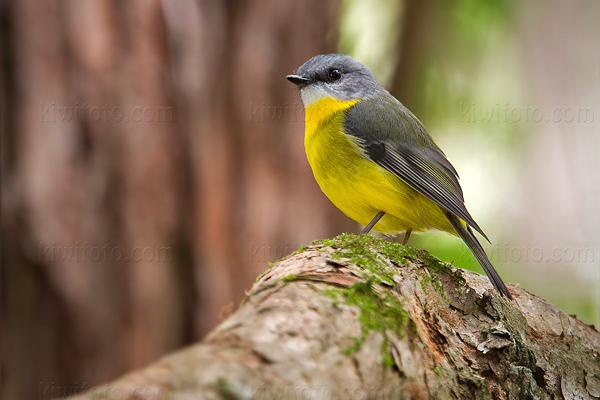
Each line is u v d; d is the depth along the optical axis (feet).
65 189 33.42
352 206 28.63
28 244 33.27
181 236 35.65
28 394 33.91
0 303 33.53
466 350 16.62
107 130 33.81
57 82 33.32
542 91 48.21
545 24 47.88
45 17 33.12
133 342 34.45
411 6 45.34
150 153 34.55
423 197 28.19
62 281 33.53
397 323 14.33
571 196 46.73
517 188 46.42
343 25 44.34
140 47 34.30
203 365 10.41
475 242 27.04
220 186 36.70
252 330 11.92
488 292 18.17
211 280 36.11
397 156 27.91
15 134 33.24
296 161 38.45
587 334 20.59
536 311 20.72
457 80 45.75
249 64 37.42
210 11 36.86
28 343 33.88
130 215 34.22
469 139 45.27
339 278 15.70
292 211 37.99
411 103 46.14
